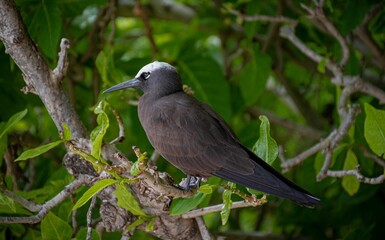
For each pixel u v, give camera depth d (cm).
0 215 1103
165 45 1594
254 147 961
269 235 1430
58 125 976
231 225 1530
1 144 999
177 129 1016
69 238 974
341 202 1305
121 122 971
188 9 1605
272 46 1562
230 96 1441
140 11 1403
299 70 1686
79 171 949
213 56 1593
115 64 1373
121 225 960
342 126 1095
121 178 846
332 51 1336
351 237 1317
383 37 1441
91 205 950
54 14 1172
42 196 1074
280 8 1377
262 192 932
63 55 955
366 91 1195
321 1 1182
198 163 1003
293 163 1116
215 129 1011
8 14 939
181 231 977
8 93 1338
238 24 1509
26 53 953
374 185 1295
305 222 1448
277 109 1797
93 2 1269
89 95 1462
